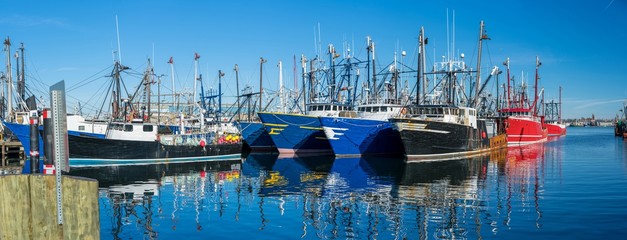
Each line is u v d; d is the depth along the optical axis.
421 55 45.09
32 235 7.09
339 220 16.75
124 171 34.53
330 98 53.09
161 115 67.69
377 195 21.98
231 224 16.36
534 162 37.56
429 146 40.22
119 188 25.42
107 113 45.59
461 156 43.22
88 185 7.05
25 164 40.94
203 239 14.46
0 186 6.98
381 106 47.12
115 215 18.03
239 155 48.03
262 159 45.41
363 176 29.58
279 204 20.05
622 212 17.00
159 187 25.80
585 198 20.00
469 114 45.25
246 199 21.42
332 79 53.50
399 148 46.69
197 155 44.69
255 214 17.98
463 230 14.95
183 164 40.72
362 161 40.22
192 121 58.44
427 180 27.02
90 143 38.41
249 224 16.33
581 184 24.28
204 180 28.97
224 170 35.25
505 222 15.86
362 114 48.03
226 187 25.55
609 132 139.75
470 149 44.44
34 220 7.09
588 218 16.16
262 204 20.09
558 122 130.00
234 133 51.03
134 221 16.97
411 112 43.78
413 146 39.28
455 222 16.05
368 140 44.50
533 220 16.06
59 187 7.01
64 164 7.12
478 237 14.09
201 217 17.56
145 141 41.50
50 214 7.11
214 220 17.02
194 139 45.84
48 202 7.12
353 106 50.38
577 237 13.84
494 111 74.81
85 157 38.38
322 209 18.78
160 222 16.77
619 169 31.45
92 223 7.10
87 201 7.06
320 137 47.31
